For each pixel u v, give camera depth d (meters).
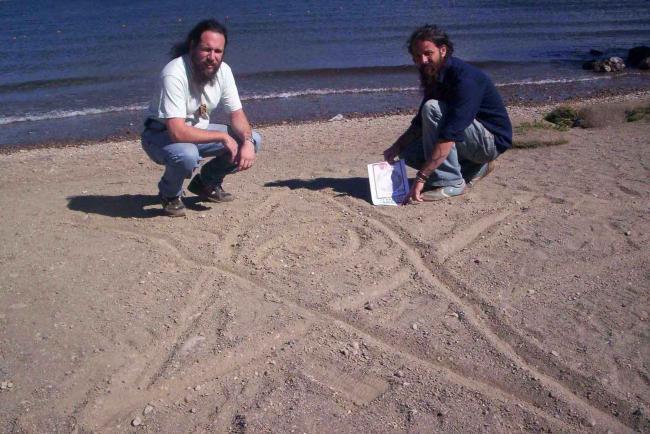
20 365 3.49
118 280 4.34
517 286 4.14
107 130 11.83
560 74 17.11
